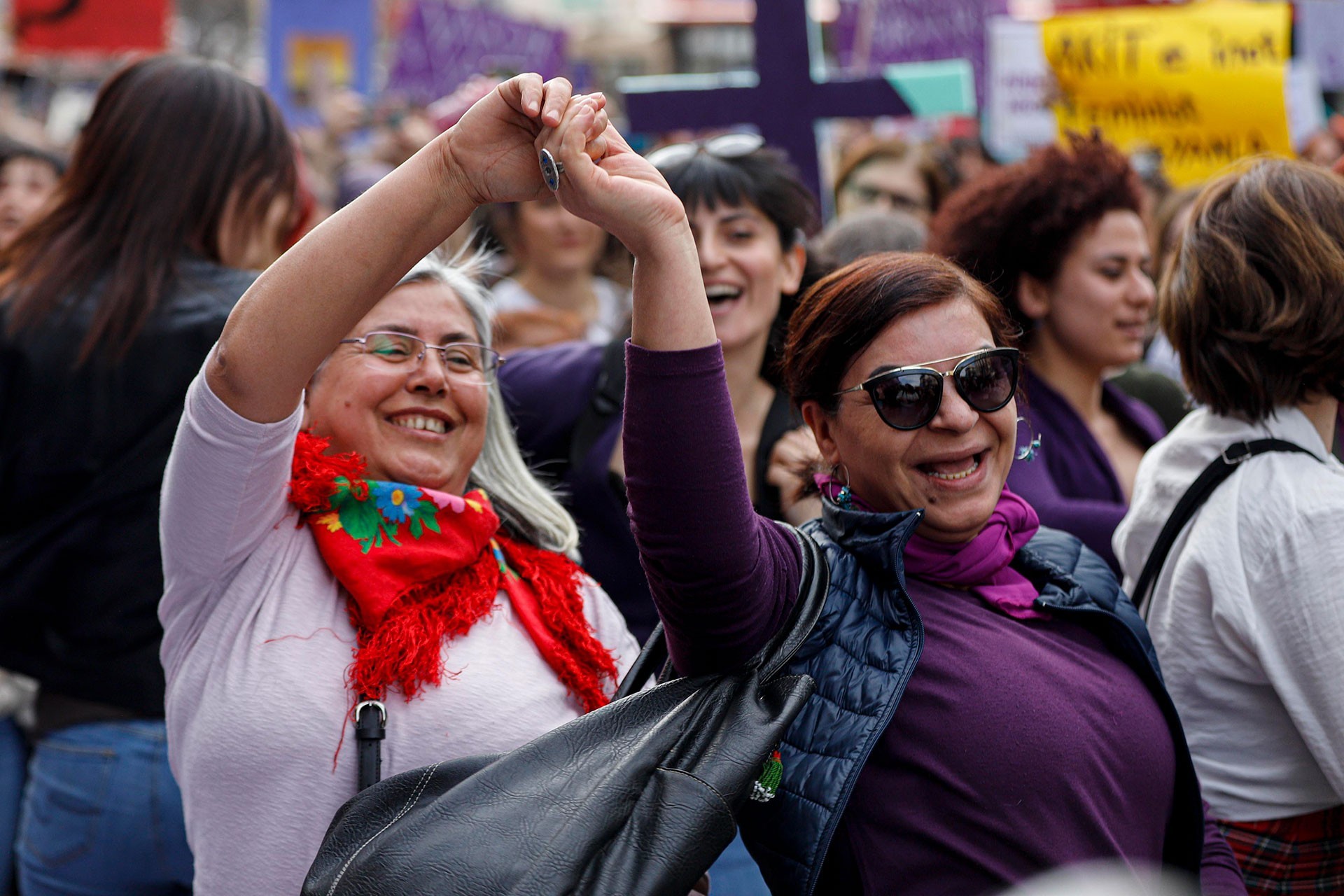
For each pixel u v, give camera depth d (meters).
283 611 1.79
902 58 6.44
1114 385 3.46
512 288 4.77
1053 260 3.06
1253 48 4.87
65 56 8.57
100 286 2.32
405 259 1.61
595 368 2.73
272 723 1.73
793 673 1.72
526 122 1.59
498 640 1.87
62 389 2.26
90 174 2.42
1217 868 1.90
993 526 1.87
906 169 5.33
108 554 2.26
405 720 1.75
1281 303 2.09
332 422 1.93
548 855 1.41
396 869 1.42
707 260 2.75
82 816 2.25
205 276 2.38
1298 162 2.21
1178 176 4.98
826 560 1.76
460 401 1.96
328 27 8.98
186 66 2.49
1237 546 2.05
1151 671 1.84
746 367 2.81
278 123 2.59
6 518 2.29
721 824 1.47
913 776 1.66
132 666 2.25
